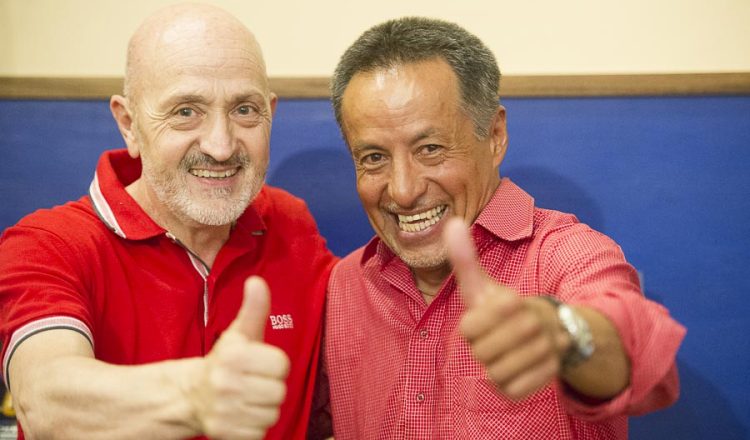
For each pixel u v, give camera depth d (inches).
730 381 73.0
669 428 73.7
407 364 54.6
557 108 72.7
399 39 51.6
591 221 73.2
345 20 74.9
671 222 72.7
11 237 54.1
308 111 74.8
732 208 72.3
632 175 72.7
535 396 50.9
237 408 32.2
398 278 56.4
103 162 60.4
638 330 37.4
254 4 75.0
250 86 54.9
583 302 40.1
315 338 61.1
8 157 74.5
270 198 66.7
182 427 36.3
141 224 56.7
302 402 60.5
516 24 73.7
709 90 71.4
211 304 58.0
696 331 73.1
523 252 54.6
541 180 73.4
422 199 52.6
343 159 75.0
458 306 54.2
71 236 54.1
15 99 74.0
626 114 72.3
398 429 54.1
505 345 31.1
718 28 72.5
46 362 42.6
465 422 52.0
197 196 55.8
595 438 52.0
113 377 38.7
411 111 50.4
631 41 73.1
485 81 53.6
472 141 53.0
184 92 53.4
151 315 55.9
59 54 75.2
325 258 65.1
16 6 74.8
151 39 54.8
